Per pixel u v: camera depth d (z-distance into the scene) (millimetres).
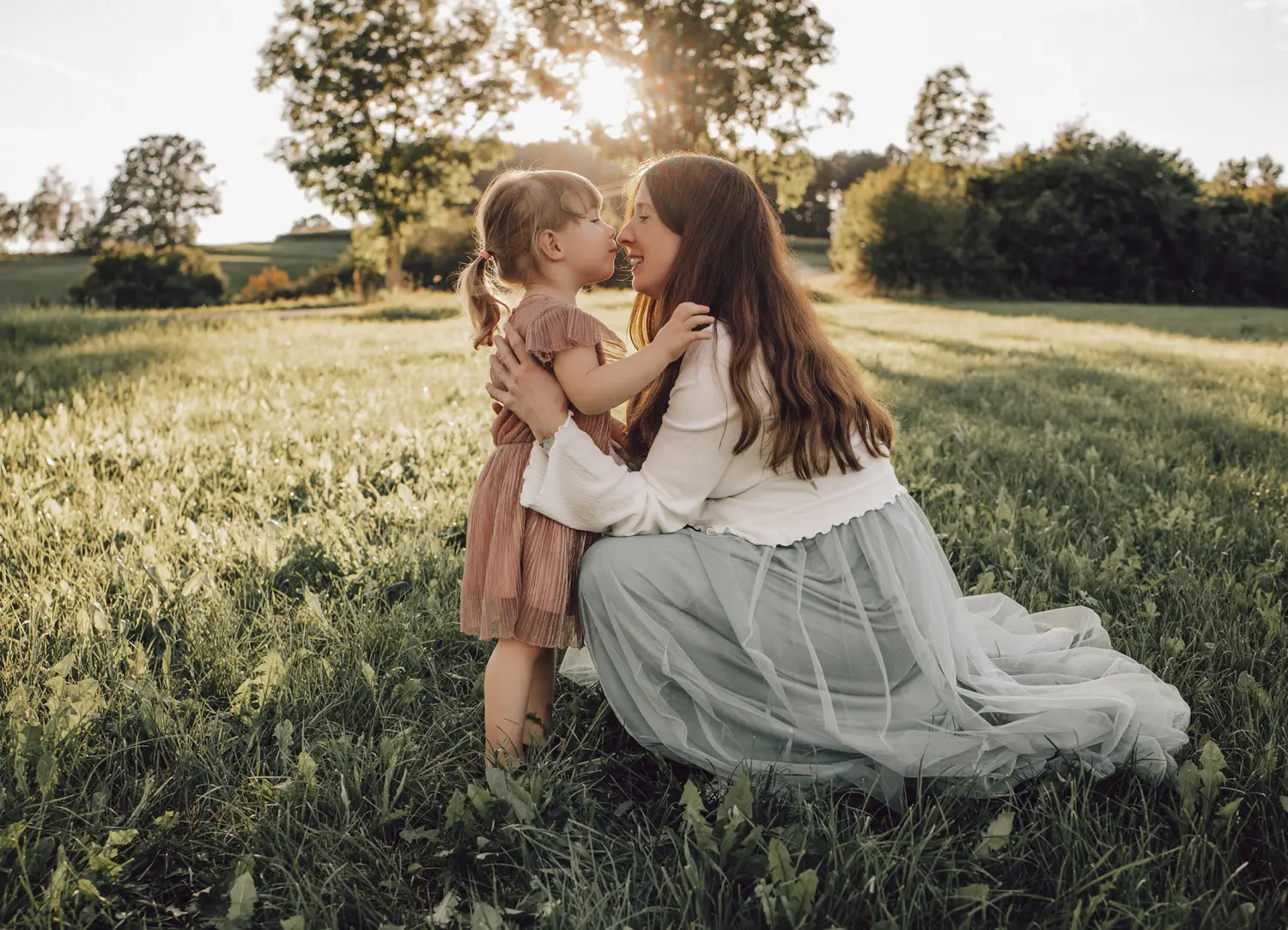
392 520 3746
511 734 2086
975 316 27562
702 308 2047
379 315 26266
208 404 6562
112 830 1810
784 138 39125
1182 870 1690
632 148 38906
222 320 18203
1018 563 3209
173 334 12930
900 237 41594
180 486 4191
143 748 2121
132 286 44531
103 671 2414
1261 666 2473
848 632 2072
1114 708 2064
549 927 1581
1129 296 44875
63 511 3631
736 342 2061
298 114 37438
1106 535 3672
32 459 4547
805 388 2072
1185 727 2156
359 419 5898
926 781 2037
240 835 1868
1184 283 45312
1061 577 3188
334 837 1826
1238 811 1912
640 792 2092
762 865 1687
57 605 2750
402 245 39406
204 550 3270
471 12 37594
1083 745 2039
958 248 41969
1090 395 8086
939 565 2318
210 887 1737
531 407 2047
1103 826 1844
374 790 1949
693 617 2057
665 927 1592
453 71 37781
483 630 2068
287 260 68188
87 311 17891
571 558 2102
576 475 2002
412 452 4980
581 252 2143
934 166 43406
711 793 2010
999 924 1593
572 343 2008
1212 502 4160
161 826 1833
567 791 1948
